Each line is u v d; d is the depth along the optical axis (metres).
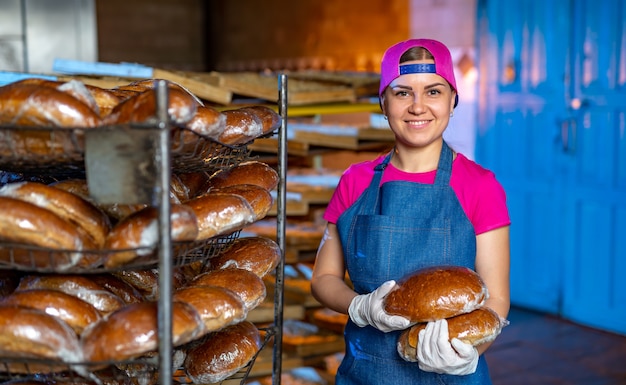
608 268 4.66
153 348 1.28
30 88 1.31
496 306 1.80
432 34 5.60
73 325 1.38
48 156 1.32
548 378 3.94
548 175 4.98
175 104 1.30
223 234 1.63
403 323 1.65
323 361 2.93
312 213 3.51
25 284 1.49
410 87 1.84
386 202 1.89
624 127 4.48
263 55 7.37
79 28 5.64
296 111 3.46
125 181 1.23
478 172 1.90
